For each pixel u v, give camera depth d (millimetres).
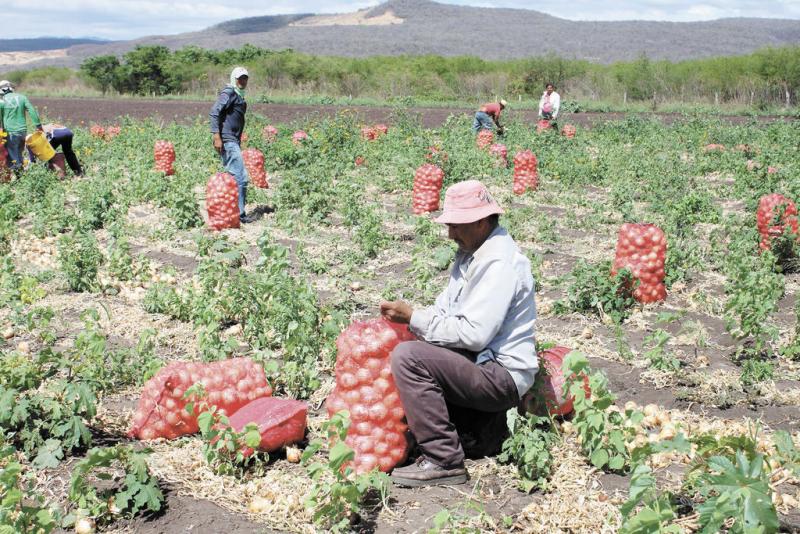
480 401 4254
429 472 4203
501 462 4461
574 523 3828
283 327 5836
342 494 3730
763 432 4879
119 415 5074
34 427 4660
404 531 3812
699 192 12734
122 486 4152
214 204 10312
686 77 39719
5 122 13750
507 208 11633
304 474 4328
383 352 4203
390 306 4215
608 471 4324
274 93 44656
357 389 4223
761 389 5484
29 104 13875
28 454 4418
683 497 4055
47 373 4871
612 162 16031
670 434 4648
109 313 6480
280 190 11969
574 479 4223
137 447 4625
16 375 4633
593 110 35438
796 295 7320
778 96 37000
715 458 3238
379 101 38625
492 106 19516
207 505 4055
